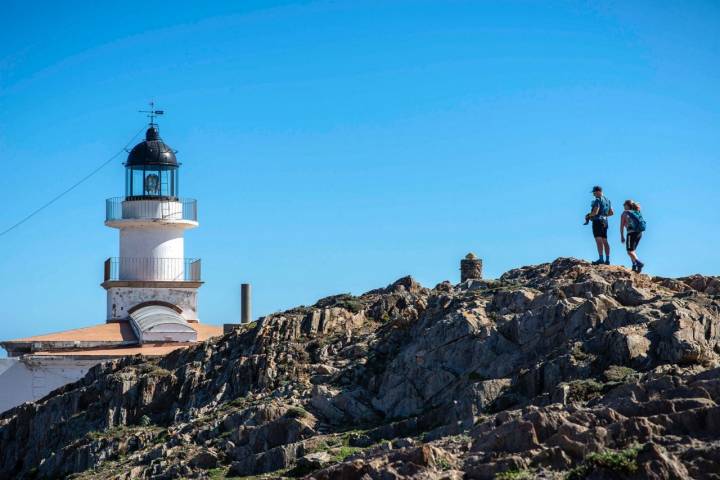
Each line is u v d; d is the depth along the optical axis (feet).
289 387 144.56
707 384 107.76
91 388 169.89
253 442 133.08
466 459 107.34
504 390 122.83
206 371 160.97
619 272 139.13
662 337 120.16
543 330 128.47
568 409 110.93
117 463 146.00
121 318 241.76
